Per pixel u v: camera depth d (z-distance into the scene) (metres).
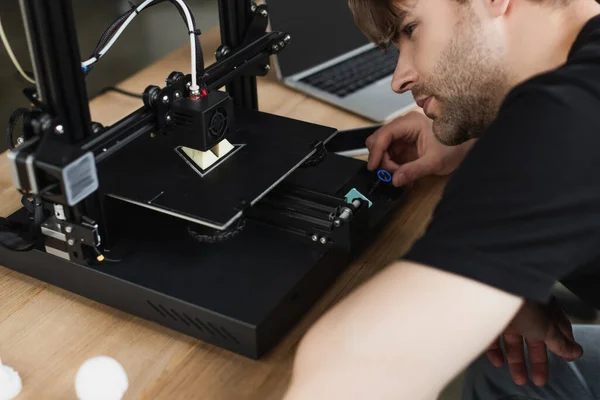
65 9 0.73
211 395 0.77
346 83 1.33
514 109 0.59
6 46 1.02
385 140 1.09
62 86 0.76
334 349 0.58
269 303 0.80
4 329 0.85
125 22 0.87
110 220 0.87
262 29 1.01
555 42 0.72
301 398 0.58
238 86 1.03
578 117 0.56
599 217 0.56
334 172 1.04
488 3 0.70
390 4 0.74
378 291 0.59
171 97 0.84
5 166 1.13
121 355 0.81
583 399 0.97
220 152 0.88
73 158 0.74
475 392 1.05
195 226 0.90
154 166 0.88
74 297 0.90
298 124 0.97
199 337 0.83
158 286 0.83
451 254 0.56
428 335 0.57
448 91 0.77
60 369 0.80
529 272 0.55
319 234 0.89
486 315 0.56
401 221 1.02
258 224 0.92
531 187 0.55
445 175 1.10
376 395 0.58
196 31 0.84
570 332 0.98
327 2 1.35
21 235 0.91
